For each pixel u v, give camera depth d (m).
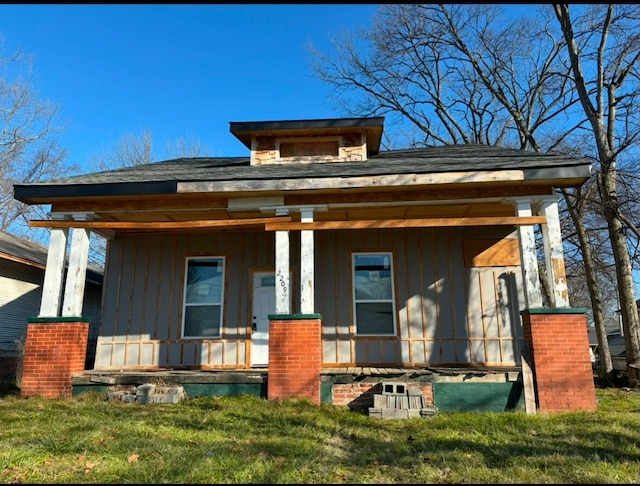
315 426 5.48
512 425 5.57
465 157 8.68
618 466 4.00
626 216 12.80
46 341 7.38
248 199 7.78
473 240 9.22
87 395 7.13
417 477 3.78
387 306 9.14
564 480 3.68
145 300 9.52
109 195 7.53
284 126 9.73
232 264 9.65
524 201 7.30
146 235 9.82
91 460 4.12
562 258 6.98
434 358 8.80
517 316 8.84
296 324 7.04
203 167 9.57
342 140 9.90
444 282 9.11
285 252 7.48
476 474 3.82
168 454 4.29
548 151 16.58
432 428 5.51
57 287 7.67
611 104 12.18
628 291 10.70
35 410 6.23
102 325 9.42
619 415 6.02
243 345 9.27
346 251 9.38
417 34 20.91
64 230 7.90
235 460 4.09
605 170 11.28
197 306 9.52
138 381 7.24
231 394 7.16
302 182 7.40
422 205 7.76
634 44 12.12
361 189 7.43
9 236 14.89
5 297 12.08
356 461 4.18
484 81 19.03
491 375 6.82
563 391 6.43
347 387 6.95
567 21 12.46
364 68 22.41
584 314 6.61
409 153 10.71
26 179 23.20
